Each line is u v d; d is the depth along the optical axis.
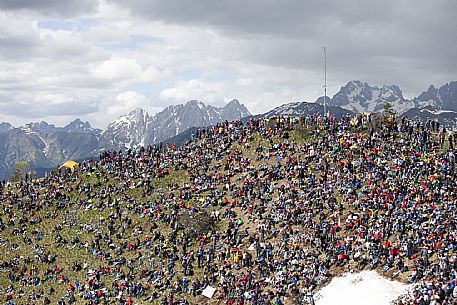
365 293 76.12
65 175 138.12
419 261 77.56
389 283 76.75
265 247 92.38
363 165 109.94
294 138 129.00
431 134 122.19
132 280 96.75
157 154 138.25
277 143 128.12
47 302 97.44
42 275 105.44
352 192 101.75
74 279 101.94
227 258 95.00
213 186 119.81
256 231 100.25
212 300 85.81
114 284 95.94
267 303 79.19
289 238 93.88
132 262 102.12
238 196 113.25
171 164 132.38
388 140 119.25
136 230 111.50
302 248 89.81
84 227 117.19
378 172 105.88
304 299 78.38
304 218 98.19
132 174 131.38
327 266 84.44
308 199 103.62
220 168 125.69
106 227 115.38
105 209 121.62
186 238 104.69
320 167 114.06
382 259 81.81
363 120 131.50
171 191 121.94
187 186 122.00
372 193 99.00
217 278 90.81
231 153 129.50
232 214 108.38
